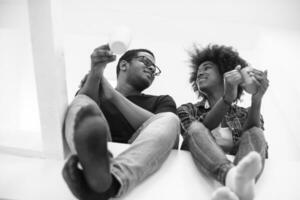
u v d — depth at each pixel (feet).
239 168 3.89
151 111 6.01
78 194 3.98
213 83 6.44
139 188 4.57
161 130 4.79
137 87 6.44
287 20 8.50
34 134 5.40
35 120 6.47
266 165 5.22
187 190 4.62
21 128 6.31
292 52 7.73
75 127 3.75
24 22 8.05
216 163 4.43
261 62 7.79
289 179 4.97
